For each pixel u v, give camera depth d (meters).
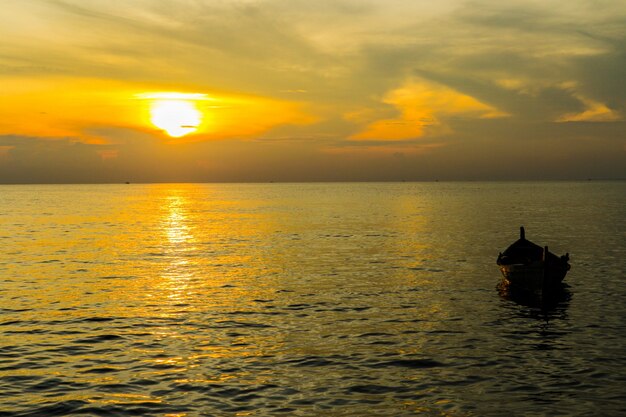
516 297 30.23
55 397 16.61
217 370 18.88
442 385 17.48
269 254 48.41
